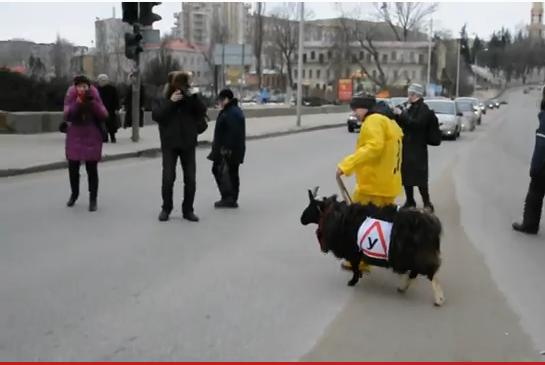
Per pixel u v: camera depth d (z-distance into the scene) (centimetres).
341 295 579
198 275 628
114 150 1612
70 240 750
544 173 826
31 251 699
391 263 552
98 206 959
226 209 968
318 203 593
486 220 939
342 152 1914
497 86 17862
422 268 545
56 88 2370
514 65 18312
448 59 11900
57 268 639
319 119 3938
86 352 446
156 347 457
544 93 824
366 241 556
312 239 784
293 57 10875
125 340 468
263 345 464
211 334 482
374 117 620
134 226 830
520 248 772
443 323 516
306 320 516
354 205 575
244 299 562
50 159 1372
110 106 1769
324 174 1395
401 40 9194
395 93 9094
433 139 948
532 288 614
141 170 1375
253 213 940
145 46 1852
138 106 1838
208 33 12838
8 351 446
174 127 851
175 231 809
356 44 9800
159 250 716
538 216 849
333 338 480
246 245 749
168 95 847
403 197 1132
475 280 636
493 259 717
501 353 460
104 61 6512
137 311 527
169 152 860
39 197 1022
